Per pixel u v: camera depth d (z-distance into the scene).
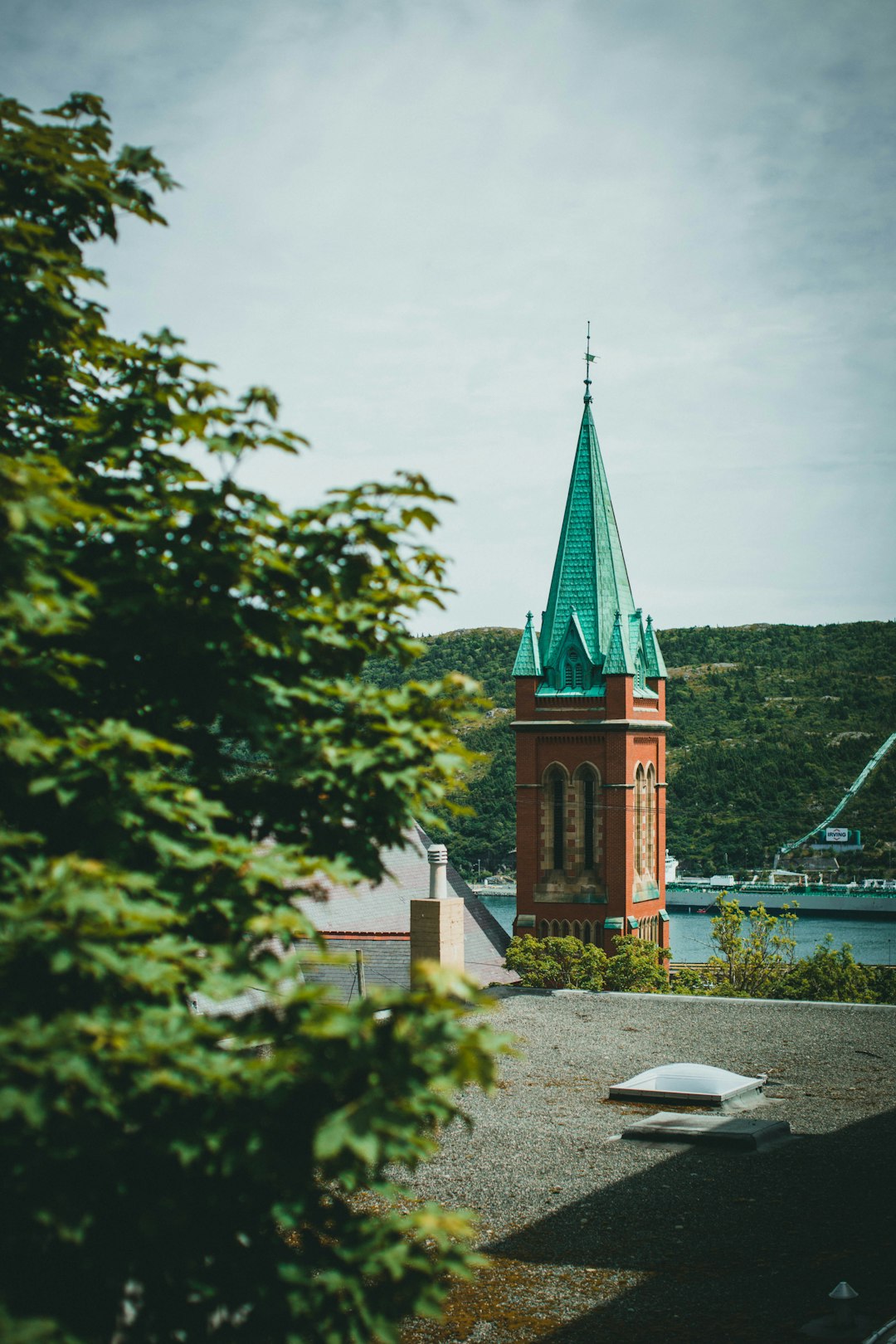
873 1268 15.40
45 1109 7.53
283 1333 9.12
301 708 11.17
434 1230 8.77
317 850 11.23
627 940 73.69
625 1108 22.88
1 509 8.41
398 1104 8.01
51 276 10.77
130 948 8.81
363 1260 9.12
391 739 10.62
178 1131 8.51
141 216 11.75
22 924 8.05
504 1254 16.55
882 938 179.50
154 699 10.89
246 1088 8.66
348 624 11.30
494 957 73.50
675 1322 14.23
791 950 73.56
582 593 79.81
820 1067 25.94
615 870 77.44
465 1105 23.27
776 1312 14.27
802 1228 16.89
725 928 74.38
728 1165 19.56
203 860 9.69
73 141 11.63
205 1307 9.36
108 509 10.70
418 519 11.15
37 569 9.12
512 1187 18.92
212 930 10.27
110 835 9.59
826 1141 20.78
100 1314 9.20
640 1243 16.64
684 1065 23.84
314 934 9.75
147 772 9.94
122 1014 8.52
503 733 176.88
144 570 10.12
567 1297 15.12
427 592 11.41
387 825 11.30
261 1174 8.53
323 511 10.82
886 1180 18.72
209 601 10.33
